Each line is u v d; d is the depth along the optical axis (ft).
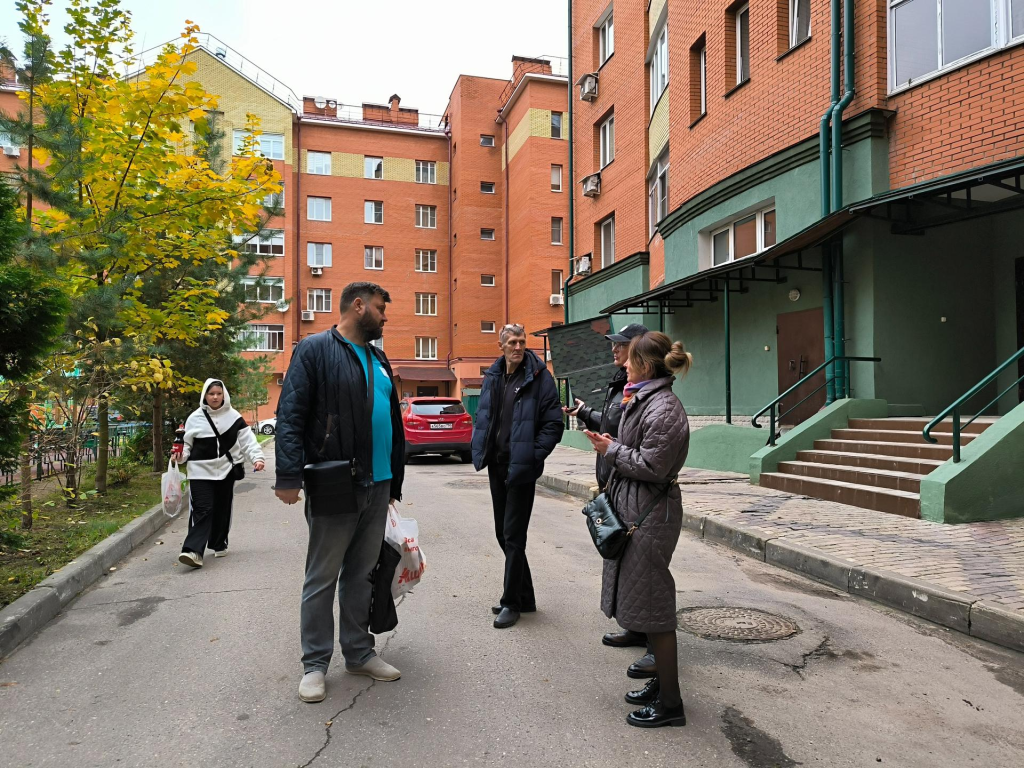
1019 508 22.65
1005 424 22.97
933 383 31.12
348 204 127.95
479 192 126.11
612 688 11.05
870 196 30.42
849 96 31.30
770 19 36.73
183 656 12.44
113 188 25.99
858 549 18.37
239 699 10.62
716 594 16.35
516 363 14.67
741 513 23.63
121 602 15.89
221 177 29.22
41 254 19.33
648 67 54.44
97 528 22.22
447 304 132.46
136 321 28.53
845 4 31.63
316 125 126.41
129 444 44.98
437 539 22.40
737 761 8.85
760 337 38.27
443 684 11.16
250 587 17.03
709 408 43.11
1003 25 26.99
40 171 22.81
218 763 8.74
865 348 30.55
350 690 10.93
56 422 26.27
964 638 13.53
